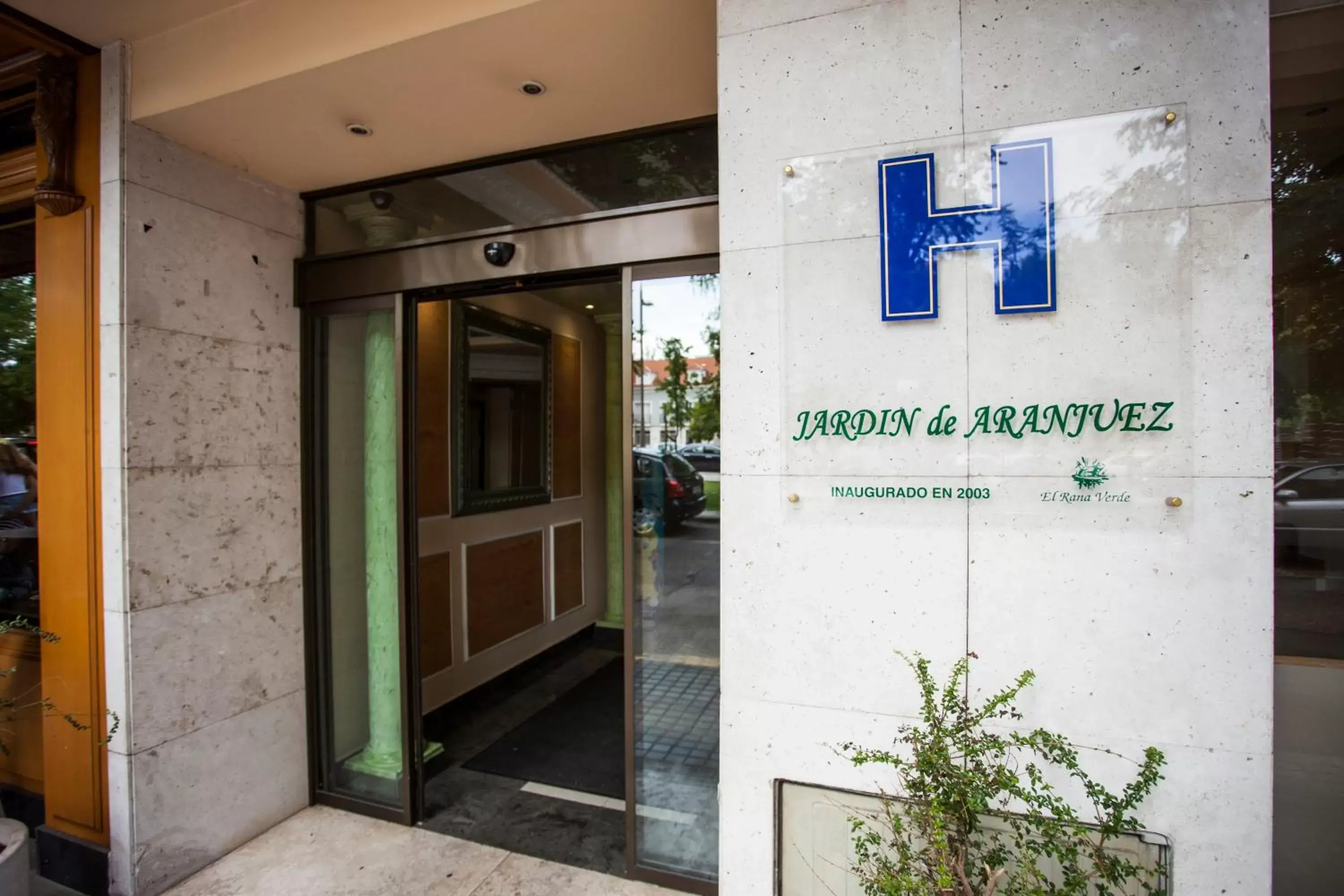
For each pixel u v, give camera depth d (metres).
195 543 2.67
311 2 2.19
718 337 2.42
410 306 2.94
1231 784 1.53
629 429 2.54
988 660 1.67
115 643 2.47
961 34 1.70
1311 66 1.73
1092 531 1.61
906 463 1.73
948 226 1.70
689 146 2.53
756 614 1.84
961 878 1.40
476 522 4.37
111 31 2.43
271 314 3.00
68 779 2.59
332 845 2.79
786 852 1.85
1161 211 1.57
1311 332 1.82
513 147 2.71
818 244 1.80
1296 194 1.80
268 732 2.92
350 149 2.73
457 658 4.18
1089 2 1.61
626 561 2.56
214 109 2.41
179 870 2.57
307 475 3.11
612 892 2.48
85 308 2.53
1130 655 1.59
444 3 2.00
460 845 2.78
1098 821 1.51
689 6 1.89
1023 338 1.65
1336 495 1.81
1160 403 1.57
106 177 2.49
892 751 1.74
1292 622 1.84
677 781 2.53
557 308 5.26
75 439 2.56
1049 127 1.63
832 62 1.78
